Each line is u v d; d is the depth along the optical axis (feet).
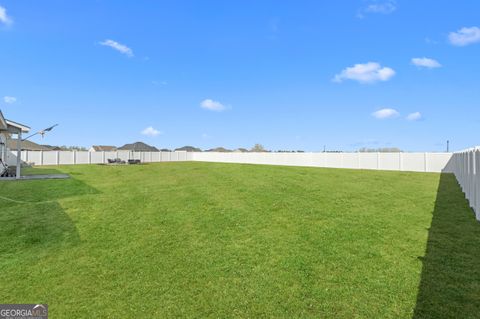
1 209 30.63
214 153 154.92
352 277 15.35
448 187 44.62
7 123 54.49
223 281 15.44
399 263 16.70
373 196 36.47
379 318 11.77
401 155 81.87
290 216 27.20
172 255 18.92
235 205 31.81
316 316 12.18
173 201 34.35
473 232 21.71
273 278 15.61
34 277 16.15
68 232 23.49
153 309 13.07
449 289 13.55
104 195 38.27
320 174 63.82
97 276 16.21
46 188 43.86
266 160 122.11
